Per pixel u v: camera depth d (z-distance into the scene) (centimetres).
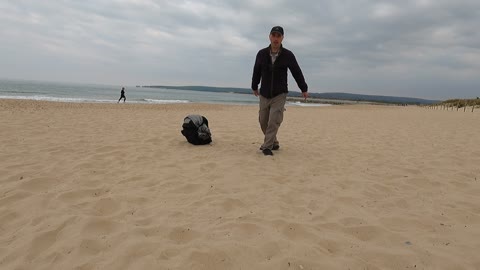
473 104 3928
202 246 231
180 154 518
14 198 305
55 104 1784
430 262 219
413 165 498
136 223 268
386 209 315
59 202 302
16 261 209
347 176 428
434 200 343
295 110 2617
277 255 223
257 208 307
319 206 317
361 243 245
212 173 414
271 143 530
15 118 827
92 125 805
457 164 509
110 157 476
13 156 451
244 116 1502
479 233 264
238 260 215
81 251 221
